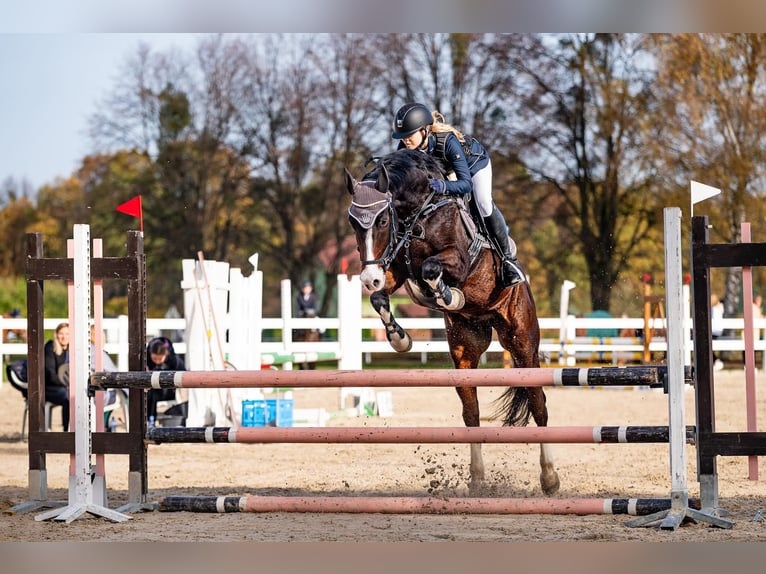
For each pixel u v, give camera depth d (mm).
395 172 6832
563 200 33125
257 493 7855
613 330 23219
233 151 35031
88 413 6652
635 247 32844
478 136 32750
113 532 6020
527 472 9109
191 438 6707
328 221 35062
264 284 36438
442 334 27422
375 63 33594
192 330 11578
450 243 6898
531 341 7586
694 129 30422
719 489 7703
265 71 34719
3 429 13422
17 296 34875
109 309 35969
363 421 13586
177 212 35094
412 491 7930
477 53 32719
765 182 29875
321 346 14898
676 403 6039
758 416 13680
